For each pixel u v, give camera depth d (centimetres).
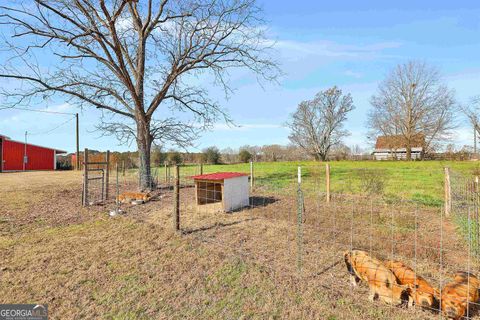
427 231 674
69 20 1159
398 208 929
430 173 1852
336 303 367
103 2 1077
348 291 397
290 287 409
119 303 377
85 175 1052
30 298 393
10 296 399
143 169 1408
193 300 381
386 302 361
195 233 672
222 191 900
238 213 889
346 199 1102
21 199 1191
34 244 614
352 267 408
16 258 533
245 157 4034
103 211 942
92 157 3312
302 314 345
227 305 368
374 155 4656
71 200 1166
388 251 540
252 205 967
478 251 503
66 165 4222
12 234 689
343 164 3125
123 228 728
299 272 455
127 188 1548
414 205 972
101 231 708
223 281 431
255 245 584
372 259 396
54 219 842
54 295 400
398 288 353
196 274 456
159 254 543
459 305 319
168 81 1390
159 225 746
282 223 759
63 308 368
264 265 484
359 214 841
